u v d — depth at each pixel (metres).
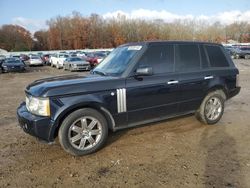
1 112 8.03
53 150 4.90
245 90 10.98
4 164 4.40
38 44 93.44
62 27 86.19
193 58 5.80
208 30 90.62
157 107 5.27
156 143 5.09
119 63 5.26
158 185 3.64
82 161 4.43
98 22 84.88
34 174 4.05
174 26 87.12
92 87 4.57
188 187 3.57
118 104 4.81
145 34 83.69
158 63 5.28
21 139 5.52
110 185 3.68
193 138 5.31
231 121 6.43
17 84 16.14
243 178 3.75
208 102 6.01
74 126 4.52
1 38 90.06
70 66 26.25
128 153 4.68
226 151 4.66
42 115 4.30
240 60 35.47
